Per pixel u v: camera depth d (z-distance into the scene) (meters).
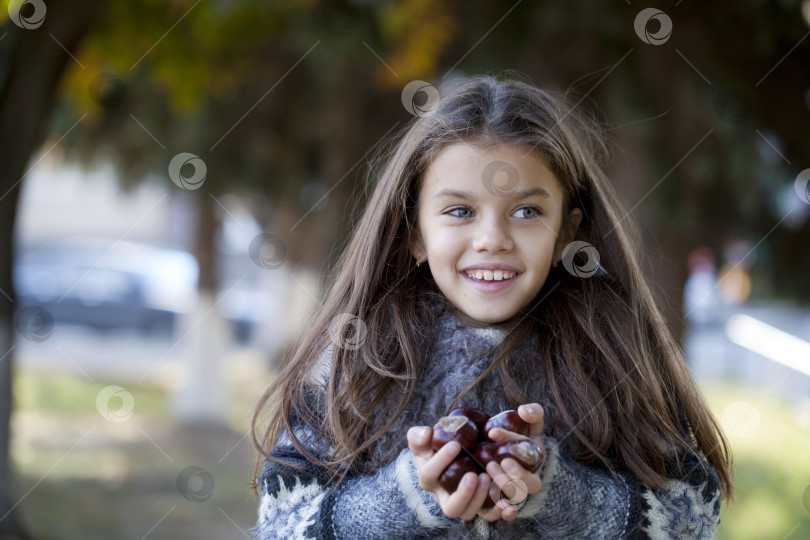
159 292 14.84
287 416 1.71
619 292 1.80
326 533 1.53
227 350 9.79
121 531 5.70
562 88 5.48
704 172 6.04
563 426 1.64
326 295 2.02
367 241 1.76
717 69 5.52
